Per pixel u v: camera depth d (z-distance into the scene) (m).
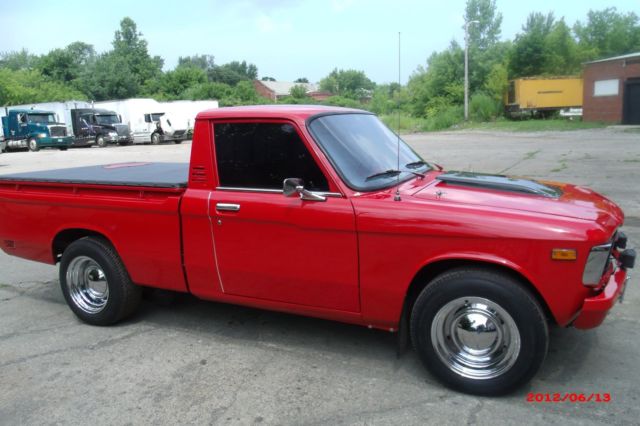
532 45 43.06
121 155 27.25
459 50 49.22
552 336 4.29
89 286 4.91
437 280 3.46
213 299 4.36
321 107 4.27
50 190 4.93
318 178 3.75
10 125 34.72
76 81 72.06
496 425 3.16
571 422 3.16
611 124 32.94
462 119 44.56
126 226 4.51
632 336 4.26
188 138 41.59
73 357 4.26
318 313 3.93
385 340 4.37
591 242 3.11
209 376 3.88
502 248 3.25
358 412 3.35
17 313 5.30
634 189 10.53
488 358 3.43
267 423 3.27
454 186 3.89
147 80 80.31
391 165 4.11
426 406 3.39
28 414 3.48
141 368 4.04
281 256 3.88
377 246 3.56
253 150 3.97
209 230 4.13
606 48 51.53
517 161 16.14
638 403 3.34
